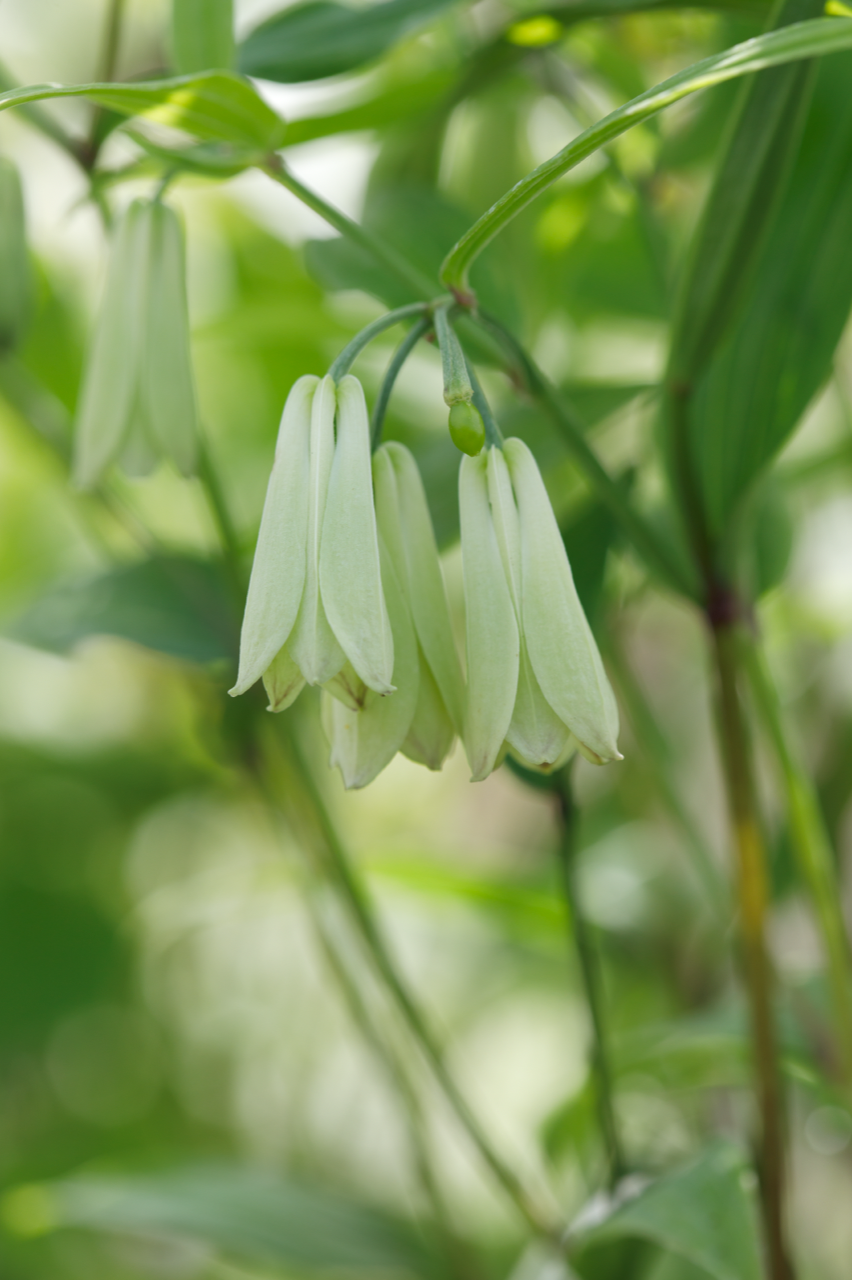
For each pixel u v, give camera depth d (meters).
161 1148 0.73
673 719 0.54
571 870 0.36
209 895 0.59
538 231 0.43
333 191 0.47
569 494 0.43
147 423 0.34
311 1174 0.73
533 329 0.45
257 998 0.78
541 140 0.46
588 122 0.38
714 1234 0.32
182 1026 0.78
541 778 0.36
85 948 0.74
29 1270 0.66
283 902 0.60
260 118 0.32
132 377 0.34
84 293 0.49
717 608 0.34
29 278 0.36
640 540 0.33
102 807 0.73
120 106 0.32
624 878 0.49
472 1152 0.54
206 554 0.41
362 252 0.36
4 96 0.30
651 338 0.49
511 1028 0.81
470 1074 0.76
